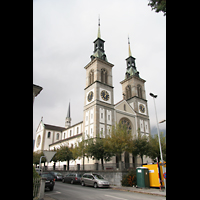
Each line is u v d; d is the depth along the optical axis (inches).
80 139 2054.6
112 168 1342.3
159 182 725.3
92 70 2055.9
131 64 2667.3
